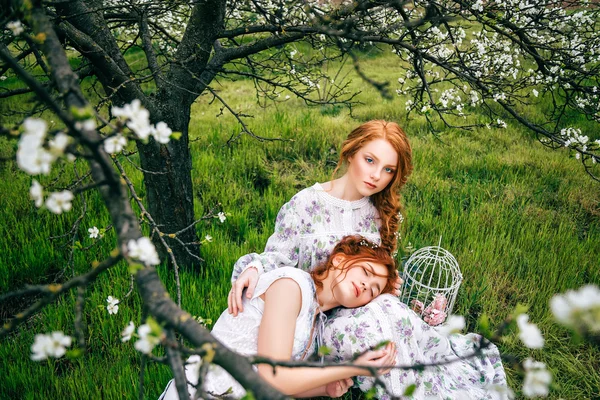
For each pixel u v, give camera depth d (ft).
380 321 7.68
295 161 17.95
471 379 8.94
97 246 12.25
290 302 6.84
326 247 8.63
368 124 8.35
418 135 20.68
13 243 12.43
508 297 11.45
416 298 10.78
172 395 6.90
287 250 8.75
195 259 11.62
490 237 13.08
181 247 11.22
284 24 8.52
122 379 8.43
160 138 3.63
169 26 15.20
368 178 8.15
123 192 3.50
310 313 7.18
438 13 8.19
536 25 10.54
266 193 15.83
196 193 15.60
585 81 20.08
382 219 8.95
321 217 8.70
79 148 6.53
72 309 10.21
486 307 10.78
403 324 7.90
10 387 8.50
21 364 8.83
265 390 2.82
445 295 10.71
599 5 10.62
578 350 9.88
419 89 10.80
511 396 3.91
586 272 12.27
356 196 8.77
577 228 14.15
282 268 7.25
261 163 17.46
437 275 11.64
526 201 15.52
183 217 10.87
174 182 10.41
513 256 12.48
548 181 16.84
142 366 4.58
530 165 17.94
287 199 15.38
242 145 18.90
